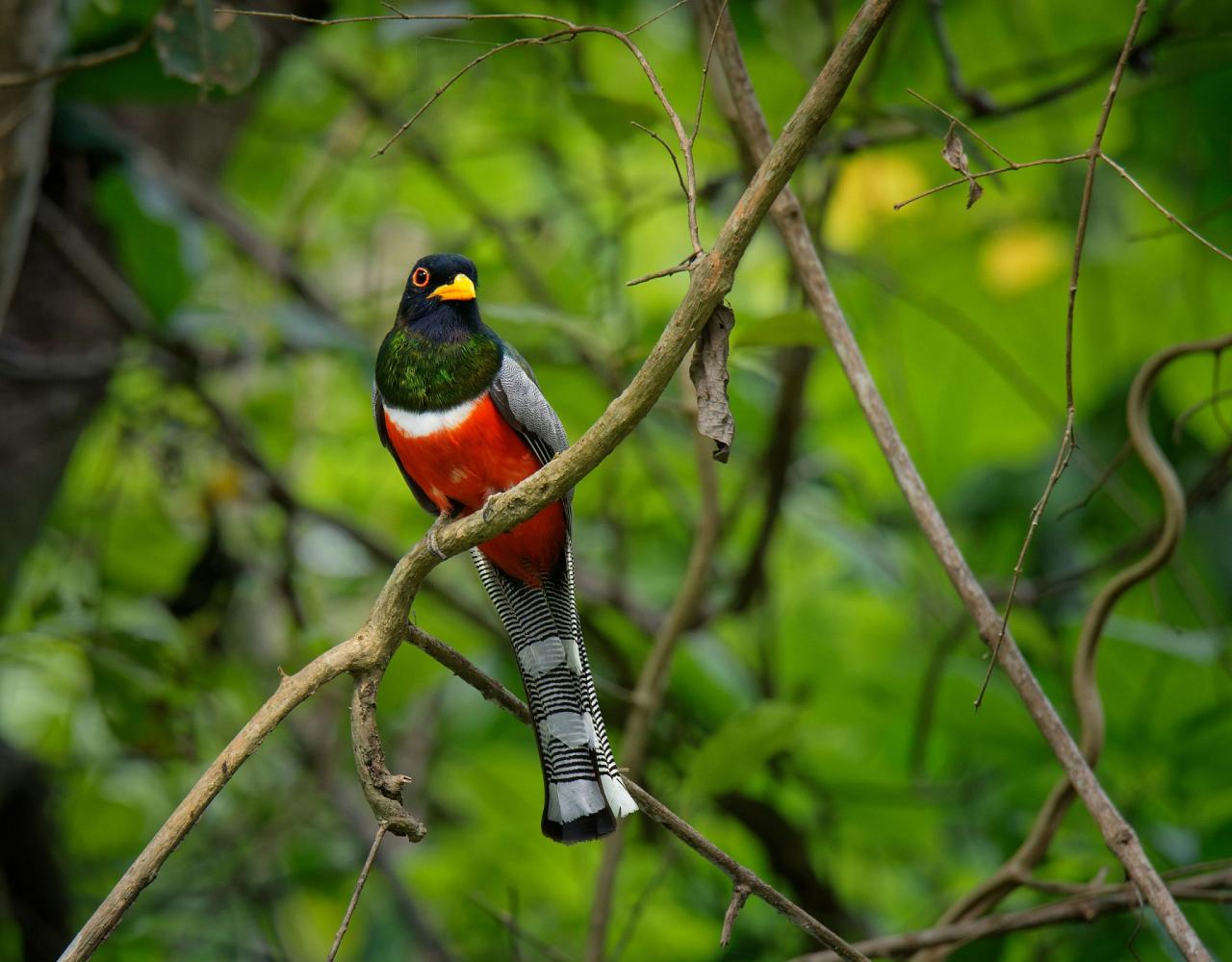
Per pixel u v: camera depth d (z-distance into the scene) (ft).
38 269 36.17
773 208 24.41
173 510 39.96
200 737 39.45
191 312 37.50
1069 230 42.39
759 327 25.23
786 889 37.86
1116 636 32.17
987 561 43.24
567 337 36.45
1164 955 30.42
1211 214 28.19
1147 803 33.17
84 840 42.37
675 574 45.01
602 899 28.09
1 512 34.37
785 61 38.68
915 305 37.86
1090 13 41.73
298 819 40.40
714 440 17.10
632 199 41.86
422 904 40.55
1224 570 40.65
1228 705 32.19
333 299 41.91
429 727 42.65
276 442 43.06
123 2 31.32
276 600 41.01
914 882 39.91
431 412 24.82
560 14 37.91
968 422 43.60
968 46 41.57
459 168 47.78
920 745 32.04
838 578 43.09
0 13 27.66
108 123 35.12
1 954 38.73
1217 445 42.22
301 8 38.42
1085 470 42.32
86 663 32.68
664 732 37.35
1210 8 31.78
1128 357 43.75
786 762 36.88
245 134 45.06
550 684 22.99
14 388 35.17
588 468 17.61
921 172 42.32
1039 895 33.12
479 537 18.24
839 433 44.01
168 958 39.93
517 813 41.57
